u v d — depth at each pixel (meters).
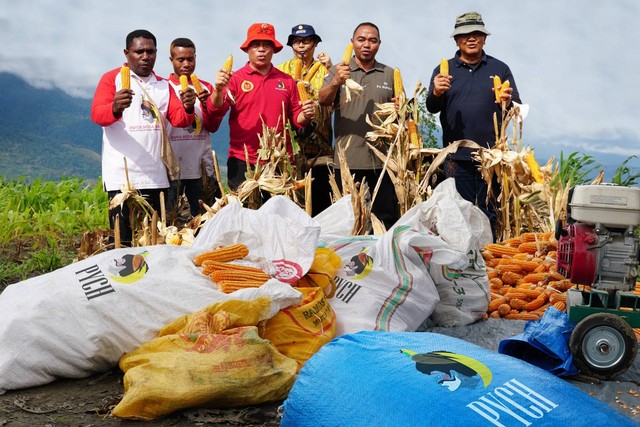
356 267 5.37
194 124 7.78
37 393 4.41
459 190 7.89
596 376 4.61
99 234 7.08
